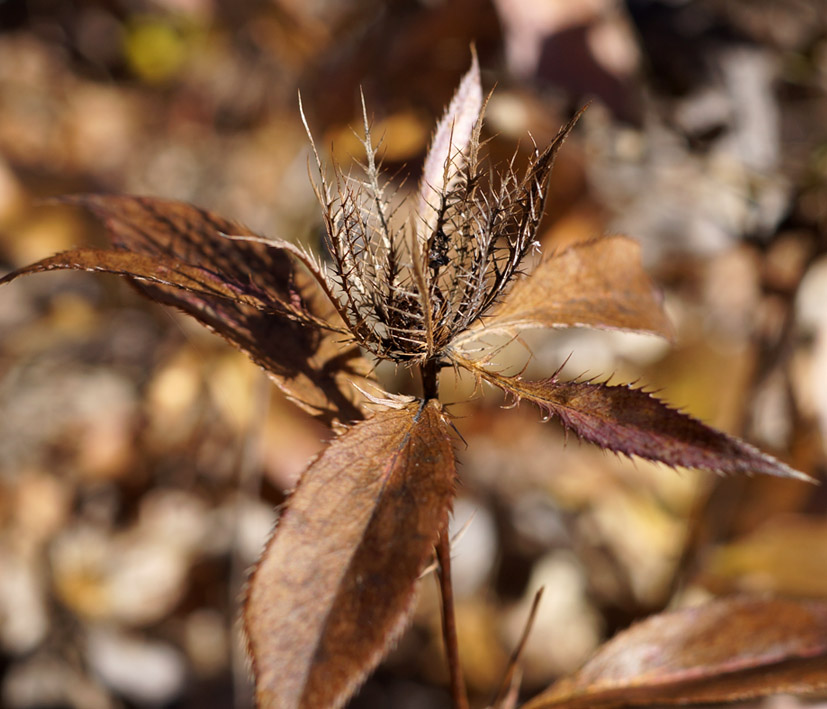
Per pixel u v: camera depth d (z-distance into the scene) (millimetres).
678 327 447
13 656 429
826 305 375
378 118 364
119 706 417
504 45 359
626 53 354
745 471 183
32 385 516
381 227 193
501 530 444
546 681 417
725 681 216
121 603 443
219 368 387
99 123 664
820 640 219
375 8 416
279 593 176
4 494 470
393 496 182
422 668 432
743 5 445
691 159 420
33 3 778
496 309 205
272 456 348
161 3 628
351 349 206
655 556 421
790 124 508
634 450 186
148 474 474
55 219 505
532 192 193
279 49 470
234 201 573
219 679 422
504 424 450
